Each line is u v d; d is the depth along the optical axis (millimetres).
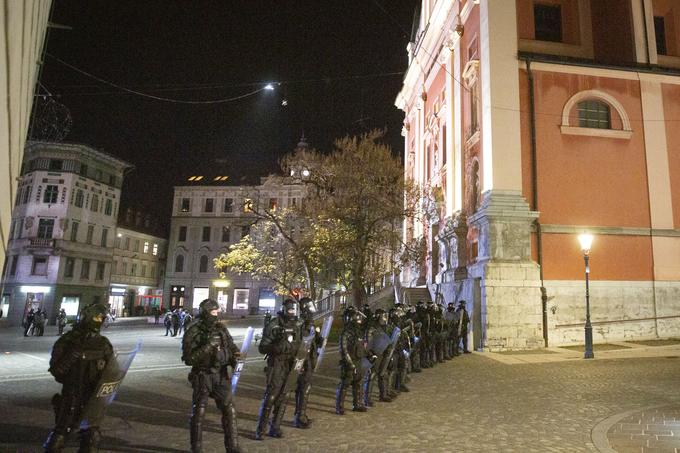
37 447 6180
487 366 14641
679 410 8625
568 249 20453
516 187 20375
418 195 26656
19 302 42438
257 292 57906
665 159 21844
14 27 3334
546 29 23969
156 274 61219
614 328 20062
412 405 9133
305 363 7461
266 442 6594
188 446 6332
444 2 28625
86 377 4688
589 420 8008
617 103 21891
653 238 21062
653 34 23078
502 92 21062
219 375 5840
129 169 52188
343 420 7914
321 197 26156
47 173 44031
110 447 6203
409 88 39688
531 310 19297
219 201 60000
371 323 9102
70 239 44094
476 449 6398
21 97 5238
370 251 26078
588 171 21219
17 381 11492
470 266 21812
